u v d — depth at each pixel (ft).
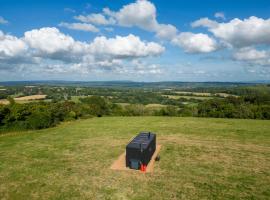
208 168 58.59
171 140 88.02
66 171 57.93
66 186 49.65
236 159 65.36
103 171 57.47
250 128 110.11
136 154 57.93
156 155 68.85
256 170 57.11
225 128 110.63
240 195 44.78
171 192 46.24
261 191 46.32
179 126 117.39
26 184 50.88
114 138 93.50
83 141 89.25
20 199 44.57
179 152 72.23
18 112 123.24
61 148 79.36
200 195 44.91
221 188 47.67
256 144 81.15
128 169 58.39
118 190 47.44
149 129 110.93
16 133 107.96
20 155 71.72
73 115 159.74
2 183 51.52
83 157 68.85
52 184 50.72
